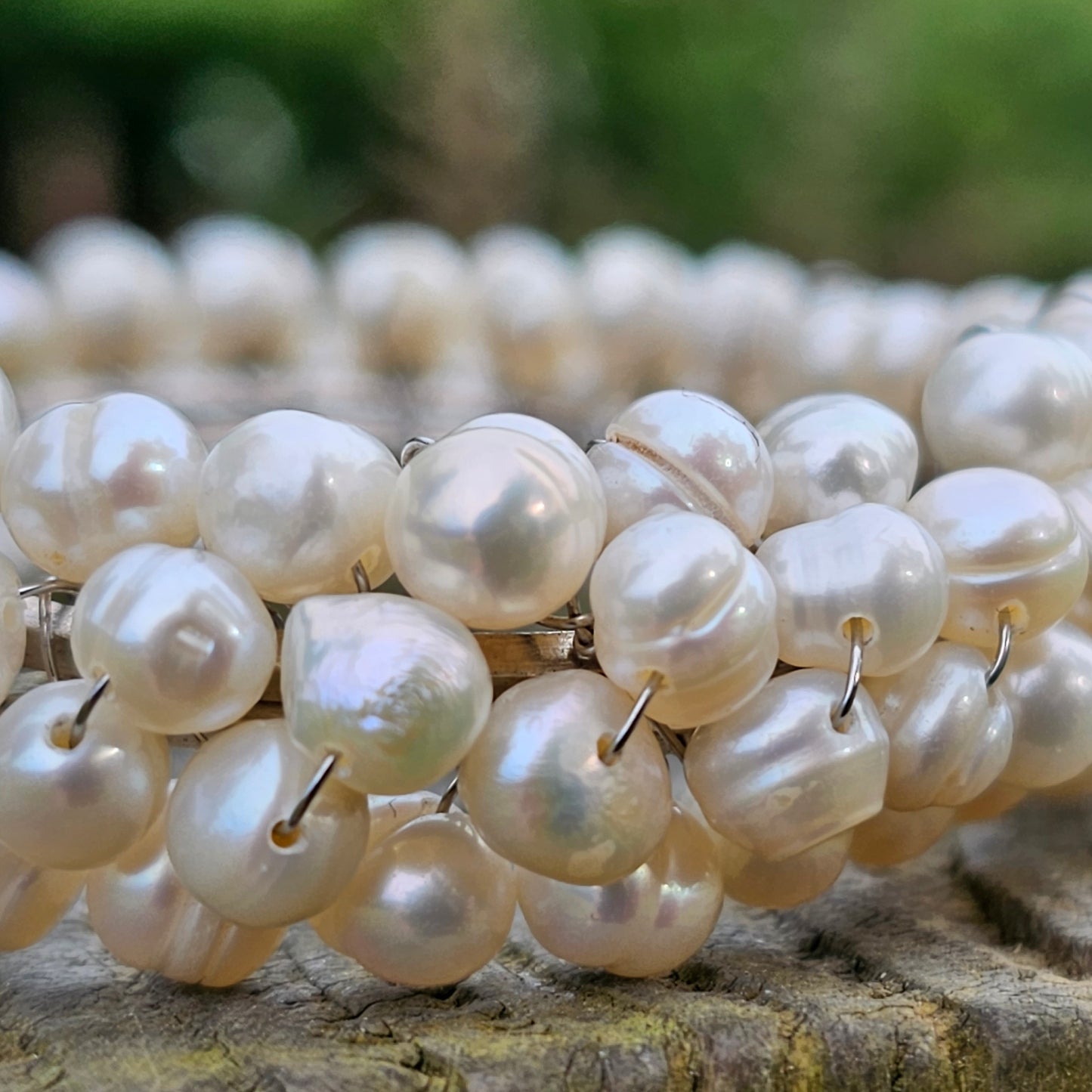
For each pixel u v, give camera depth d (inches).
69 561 2.7
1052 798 3.5
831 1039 2.8
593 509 2.6
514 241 5.7
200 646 2.5
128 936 2.8
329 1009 2.8
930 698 2.8
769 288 5.3
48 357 5.0
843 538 2.7
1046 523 2.9
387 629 2.5
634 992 2.9
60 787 2.6
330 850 2.6
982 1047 2.8
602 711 2.6
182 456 2.8
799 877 2.9
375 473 2.7
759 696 2.7
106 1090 2.6
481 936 2.7
